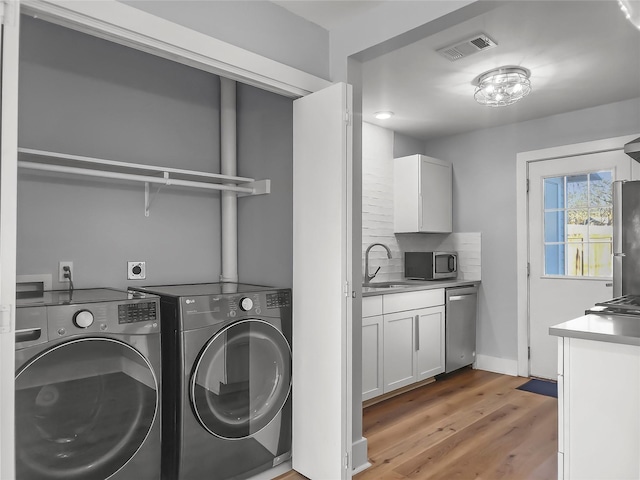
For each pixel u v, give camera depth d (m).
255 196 2.73
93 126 2.35
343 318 2.12
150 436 1.90
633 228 2.88
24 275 2.13
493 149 4.35
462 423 3.06
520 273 4.14
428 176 4.32
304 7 2.26
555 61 2.86
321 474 2.19
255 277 2.73
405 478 2.34
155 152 2.58
